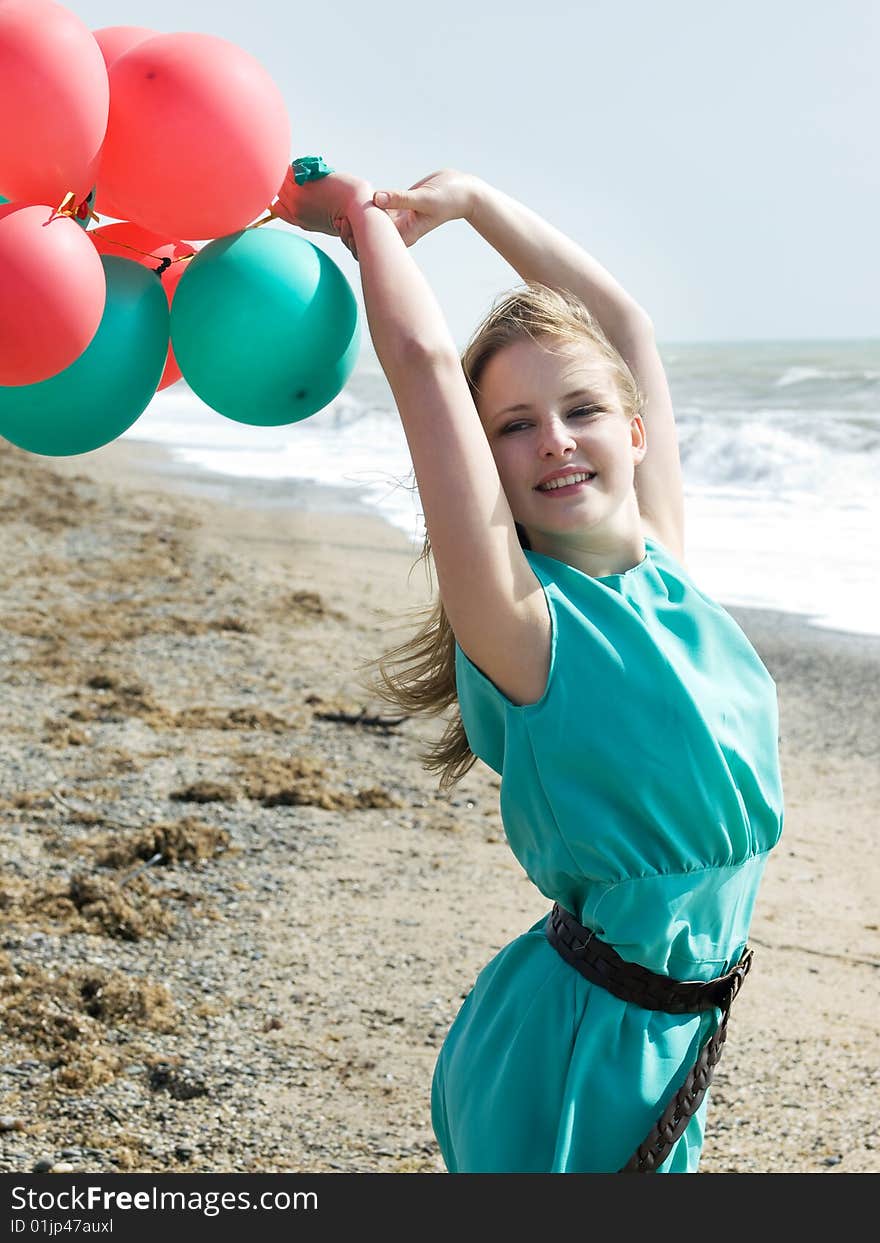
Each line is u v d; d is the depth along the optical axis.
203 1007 4.42
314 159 2.20
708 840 1.94
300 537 14.92
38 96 1.99
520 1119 2.00
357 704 8.23
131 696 8.21
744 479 20.31
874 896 5.68
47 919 4.95
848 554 13.26
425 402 1.90
